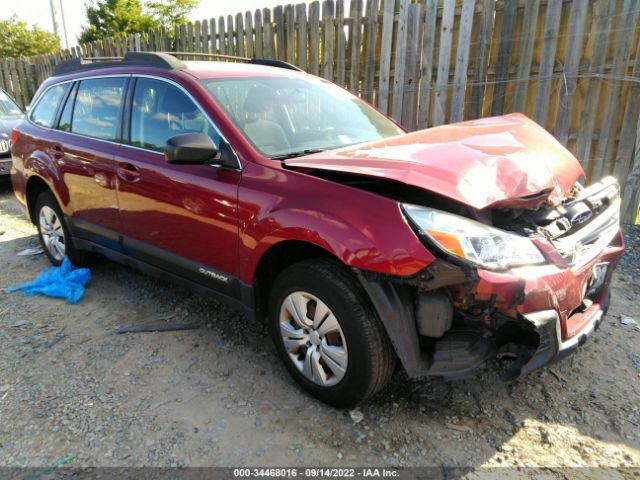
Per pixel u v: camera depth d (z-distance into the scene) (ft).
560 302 7.41
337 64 21.61
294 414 8.68
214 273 9.99
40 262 16.05
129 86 11.82
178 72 10.82
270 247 8.68
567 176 9.12
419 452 7.83
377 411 8.74
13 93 45.62
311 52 22.35
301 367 9.02
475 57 18.26
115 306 12.80
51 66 40.98
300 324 8.75
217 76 10.82
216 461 7.66
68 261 14.71
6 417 8.62
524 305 7.06
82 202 13.12
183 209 10.16
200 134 9.08
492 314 7.42
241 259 9.27
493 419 8.54
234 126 9.61
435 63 19.25
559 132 17.47
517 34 17.42
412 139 9.40
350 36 20.94
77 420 8.54
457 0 17.93
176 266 10.87
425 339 7.91
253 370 9.98
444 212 7.38
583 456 7.73
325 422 8.47
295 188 8.41
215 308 12.60
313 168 8.43
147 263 11.82
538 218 8.27
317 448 7.91
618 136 16.98
